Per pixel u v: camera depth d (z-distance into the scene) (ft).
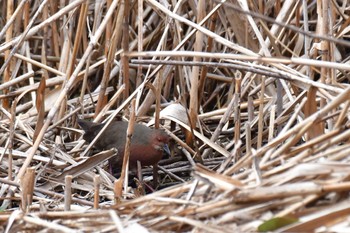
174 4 39.09
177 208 23.18
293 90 35.99
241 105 37.93
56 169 34.09
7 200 30.73
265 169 23.41
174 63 29.91
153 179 36.14
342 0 42.34
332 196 21.50
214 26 39.34
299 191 21.20
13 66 40.78
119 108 35.04
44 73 41.11
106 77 37.24
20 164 35.17
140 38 37.29
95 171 35.37
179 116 37.06
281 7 41.29
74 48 37.22
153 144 35.47
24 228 23.93
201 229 21.71
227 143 37.93
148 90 41.19
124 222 22.82
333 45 33.06
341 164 21.65
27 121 38.75
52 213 24.30
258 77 38.63
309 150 23.47
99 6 39.99
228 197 22.31
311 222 20.47
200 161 35.96
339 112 27.94
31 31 35.86
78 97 40.63
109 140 36.27
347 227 19.98
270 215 21.49
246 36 37.58
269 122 36.09
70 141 39.40
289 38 40.14
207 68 39.73
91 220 23.72
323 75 33.35
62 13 35.81
